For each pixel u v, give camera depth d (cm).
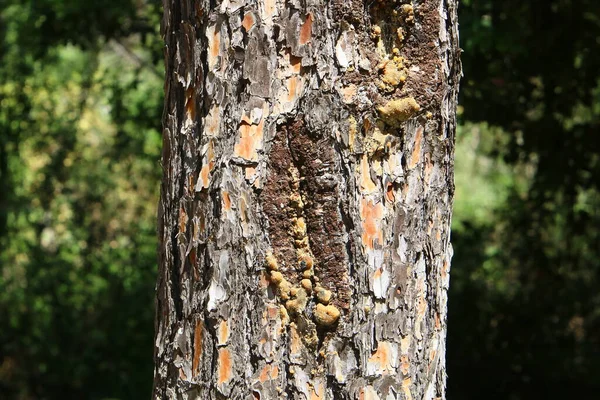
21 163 759
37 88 761
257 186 199
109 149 783
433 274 212
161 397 216
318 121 196
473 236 675
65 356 682
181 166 209
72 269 726
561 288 650
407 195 204
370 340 201
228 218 200
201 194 204
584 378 622
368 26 200
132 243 769
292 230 200
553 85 565
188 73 206
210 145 202
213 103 201
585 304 639
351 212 198
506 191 812
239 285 201
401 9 202
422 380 210
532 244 664
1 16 755
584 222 634
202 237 204
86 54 822
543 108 589
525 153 619
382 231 201
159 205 220
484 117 558
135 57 747
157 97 720
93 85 768
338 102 196
